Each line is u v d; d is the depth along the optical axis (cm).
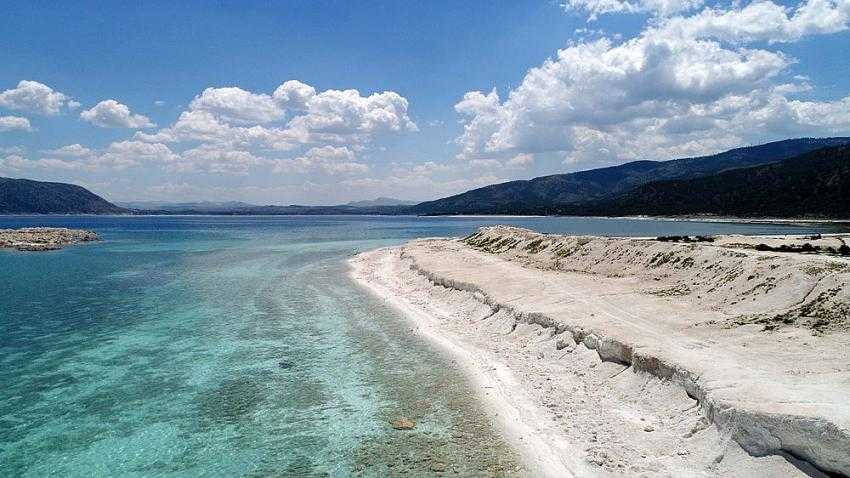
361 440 1811
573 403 2047
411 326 3350
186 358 2689
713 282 3341
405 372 2483
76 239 10588
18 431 1872
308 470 1625
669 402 1889
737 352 2094
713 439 1574
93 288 4784
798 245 4656
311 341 3009
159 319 3541
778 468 1389
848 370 1794
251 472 1617
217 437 1836
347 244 10138
